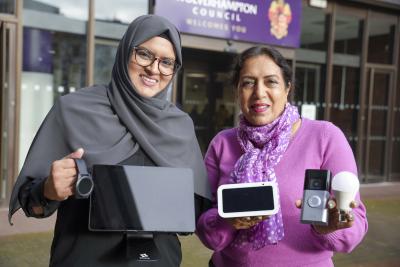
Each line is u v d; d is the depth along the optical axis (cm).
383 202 763
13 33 588
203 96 802
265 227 176
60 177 136
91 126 164
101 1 648
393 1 906
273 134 185
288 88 191
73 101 167
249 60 185
